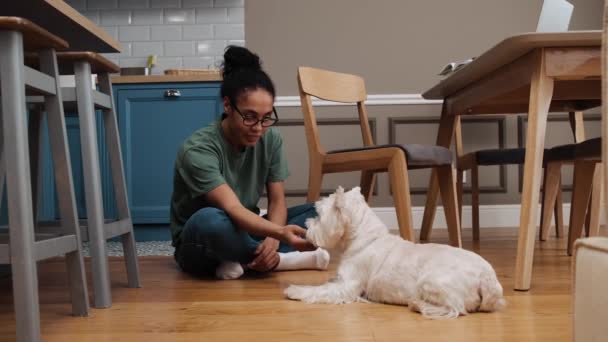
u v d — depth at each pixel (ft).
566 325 4.17
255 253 6.42
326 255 6.89
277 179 7.09
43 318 4.68
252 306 4.99
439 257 4.64
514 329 4.08
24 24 3.75
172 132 10.93
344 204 5.08
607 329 2.23
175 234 6.91
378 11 12.30
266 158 6.94
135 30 13.92
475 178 10.12
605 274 2.25
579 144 7.45
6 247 3.73
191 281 6.42
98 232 5.08
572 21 12.34
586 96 7.81
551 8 6.80
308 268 6.99
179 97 10.89
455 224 8.01
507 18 12.32
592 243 2.38
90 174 5.06
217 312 4.78
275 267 6.82
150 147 10.97
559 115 12.30
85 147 5.07
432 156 7.35
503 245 9.14
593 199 8.32
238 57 6.39
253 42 12.29
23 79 3.84
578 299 2.44
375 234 5.13
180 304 5.15
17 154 3.74
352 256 5.15
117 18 13.93
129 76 10.87
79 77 5.08
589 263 2.36
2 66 3.77
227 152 6.57
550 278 6.15
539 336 3.89
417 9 12.32
